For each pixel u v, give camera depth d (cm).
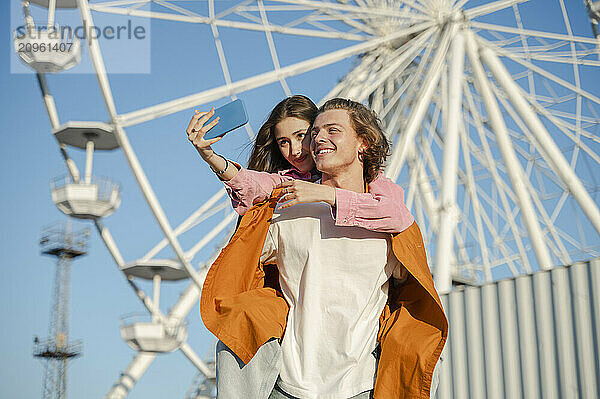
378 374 222
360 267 231
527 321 1027
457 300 1106
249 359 220
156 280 2380
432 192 2127
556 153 1759
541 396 991
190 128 227
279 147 261
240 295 230
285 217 237
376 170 238
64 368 3094
